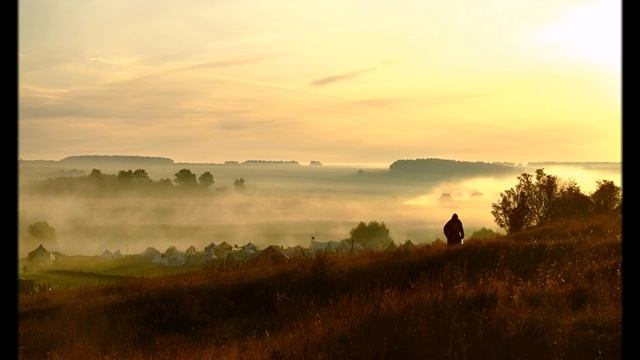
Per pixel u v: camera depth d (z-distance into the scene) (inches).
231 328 588.1
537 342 380.2
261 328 574.2
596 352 356.8
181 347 517.0
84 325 618.2
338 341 417.4
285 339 451.2
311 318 541.0
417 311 458.6
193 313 644.1
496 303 471.5
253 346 453.1
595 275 546.0
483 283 538.3
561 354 353.4
